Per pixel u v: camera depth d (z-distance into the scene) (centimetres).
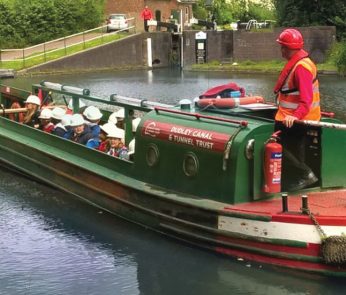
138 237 812
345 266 653
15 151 1106
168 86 2898
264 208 694
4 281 715
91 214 907
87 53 4119
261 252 684
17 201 980
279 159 707
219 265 725
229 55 4372
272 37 4197
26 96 1332
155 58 4491
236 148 705
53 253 791
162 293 679
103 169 894
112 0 5575
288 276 674
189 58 4484
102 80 3347
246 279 693
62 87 1155
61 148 1003
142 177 828
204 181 742
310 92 689
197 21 5044
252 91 2609
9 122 1156
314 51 4116
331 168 756
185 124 773
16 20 4572
